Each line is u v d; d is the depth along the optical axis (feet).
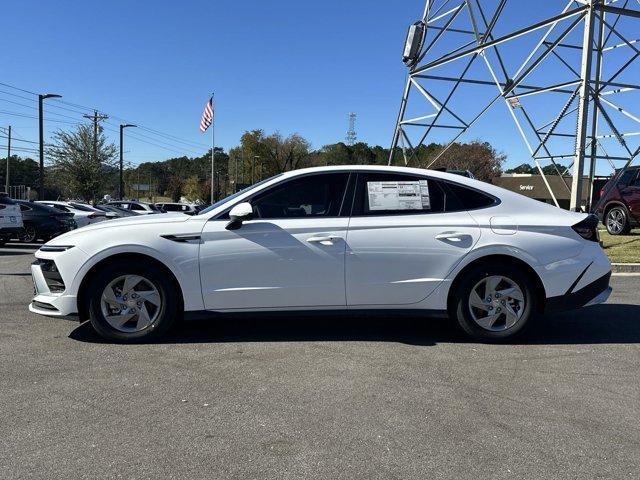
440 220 16.67
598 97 37.32
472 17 43.50
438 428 11.12
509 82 43.70
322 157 315.17
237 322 19.40
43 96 114.32
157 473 9.36
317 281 16.39
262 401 12.42
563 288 16.69
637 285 28.14
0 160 297.12
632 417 11.72
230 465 9.63
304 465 9.64
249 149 309.42
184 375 14.02
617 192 51.75
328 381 13.66
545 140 38.81
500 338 16.85
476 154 201.87
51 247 16.70
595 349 16.56
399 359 15.42
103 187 168.66
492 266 16.72
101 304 16.43
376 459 9.86
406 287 16.55
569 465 9.69
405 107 48.91
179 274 16.21
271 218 16.57
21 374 14.02
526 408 12.14
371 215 16.70
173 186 336.70
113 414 11.69
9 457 9.86
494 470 9.50
